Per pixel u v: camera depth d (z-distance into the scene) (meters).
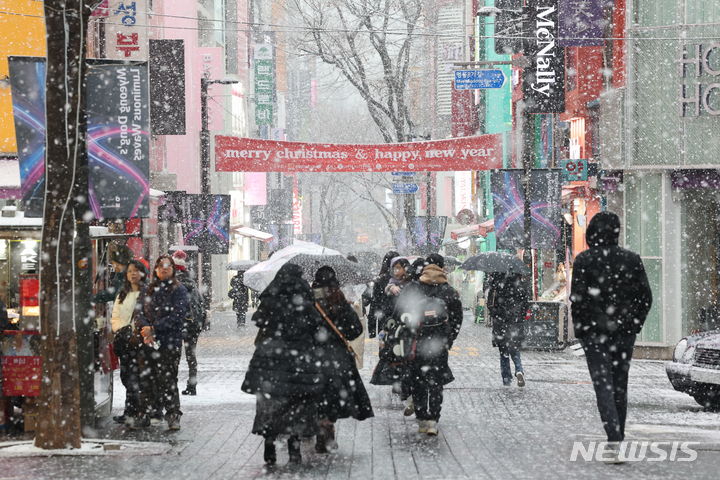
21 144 17.42
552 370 30.92
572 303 14.73
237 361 34.84
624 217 37.28
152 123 42.12
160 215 50.06
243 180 96.88
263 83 99.69
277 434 14.73
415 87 103.75
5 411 18.22
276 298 14.80
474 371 30.30
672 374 21.95
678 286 36.50
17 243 19.88
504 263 25.38
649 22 36.31
